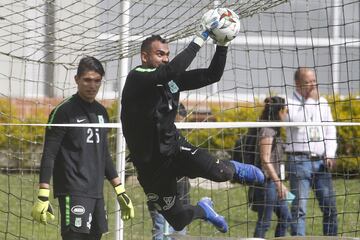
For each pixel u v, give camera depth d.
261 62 48.69
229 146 41.12
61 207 21.58
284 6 46.81
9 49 30.67
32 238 29.73
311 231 31.58
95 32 27.55
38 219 21.23
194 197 36.00
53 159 21.36
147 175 19.42
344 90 49.88
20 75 42.06
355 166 39.25
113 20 25.48
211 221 21.23
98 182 21.86
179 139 19.27
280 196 27.27
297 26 48.62
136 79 18.53
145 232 30.72
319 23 48.91
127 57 26.73
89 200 21.58
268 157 27.33
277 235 28.02
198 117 41.41
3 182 37.47
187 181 25.53
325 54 49.09
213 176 19.52
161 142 18.83
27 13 28.44
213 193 37.28
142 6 27.61
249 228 32.84
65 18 25.39
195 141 41.31
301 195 27.89
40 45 28.11
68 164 21.52
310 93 28.48
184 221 20.39
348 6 49.97
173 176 19.58
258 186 27.55
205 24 18.25
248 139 28.11
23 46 26.61
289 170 28.14
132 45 25.55
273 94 48.62
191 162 19.31
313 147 28.14
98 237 22.00
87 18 26.73
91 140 21.78
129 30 25.70
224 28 18.17
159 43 19.41
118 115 27.12
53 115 21.69
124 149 26.72
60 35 27.25
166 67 18.17
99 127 21.08
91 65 21.77
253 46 48.00
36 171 39.59
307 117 28.44
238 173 20.19
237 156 28.44
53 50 27.20
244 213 35.09
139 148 19.02
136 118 18.80
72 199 21.42
